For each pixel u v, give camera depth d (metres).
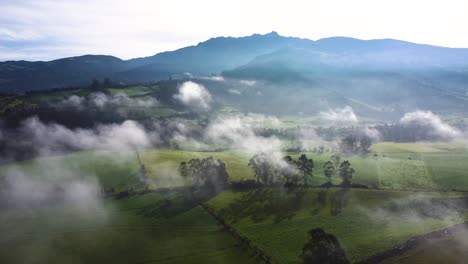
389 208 112.12
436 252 87.81
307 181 137.38
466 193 124.62
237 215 110.31
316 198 120.81
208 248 92.25
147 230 102.88
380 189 128.38
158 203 121.25
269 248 90.25
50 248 93.75
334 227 100.56
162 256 89.06
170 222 107.56
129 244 95.12
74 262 87.31
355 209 111.44
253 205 117.06
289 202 118.56
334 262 83.00
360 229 99.12
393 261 84.69
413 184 134.12
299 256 85.81
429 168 153.75
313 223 103.19
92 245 94.88
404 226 100.50
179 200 123.06
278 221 105.19
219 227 103.50
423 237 94.19
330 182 135.12
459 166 156.25
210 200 122.25
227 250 91.06
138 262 86.75
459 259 84.44
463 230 97.94
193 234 99.94
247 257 87.38
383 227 100.12
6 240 98.12
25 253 91.69
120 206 119.94
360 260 84.75
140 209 117.12
